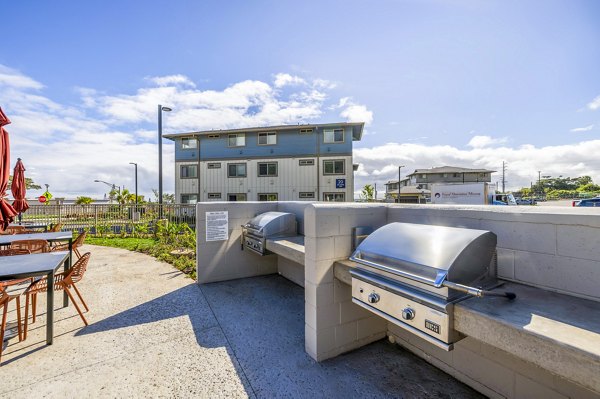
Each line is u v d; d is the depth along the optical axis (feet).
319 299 7.64
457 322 4.72
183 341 8.72
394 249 6.14
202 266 14.69
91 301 12.09
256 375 7.02
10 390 6.32
